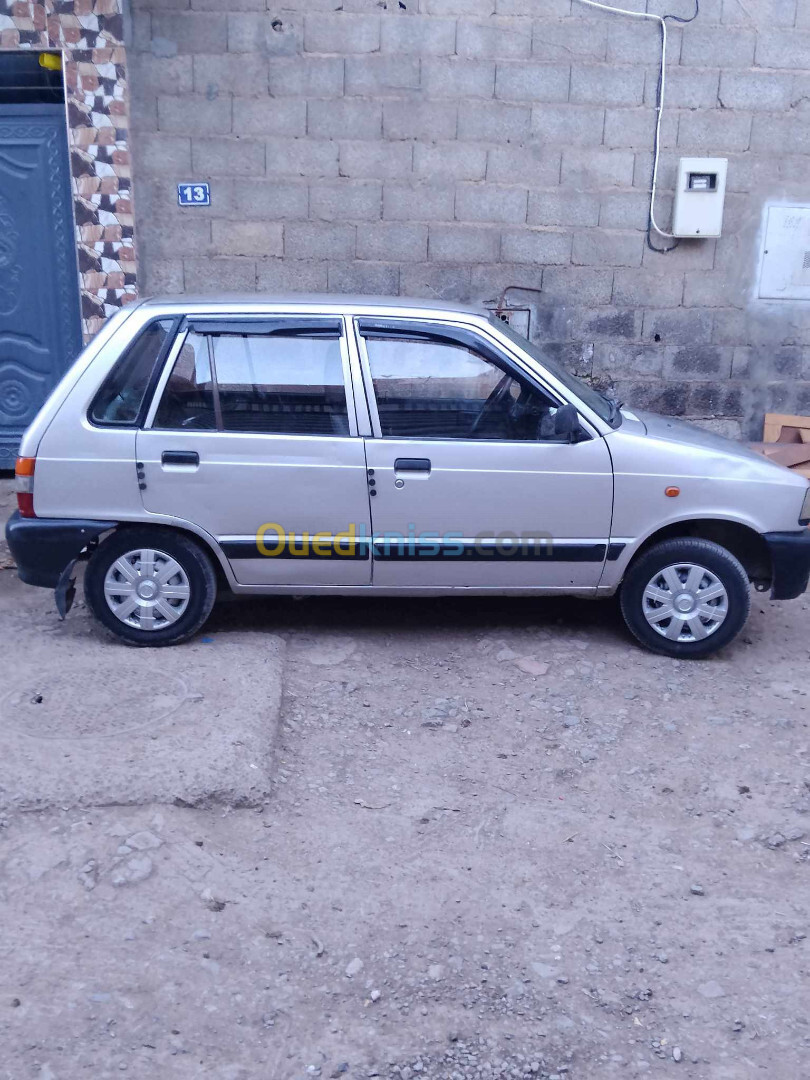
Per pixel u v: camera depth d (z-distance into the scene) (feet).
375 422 17.11
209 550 17.66
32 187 27.50
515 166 27.71
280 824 13.34
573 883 12.42
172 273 27.91
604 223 28.22
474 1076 9.61
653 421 19.36
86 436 16.96
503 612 20.45
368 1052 9.85
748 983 10.85
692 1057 9.87
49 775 13.48
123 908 11.64
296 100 27.02
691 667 18.06
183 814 13.26
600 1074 9.66
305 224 27.78
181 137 27.07
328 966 10.96
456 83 27.12
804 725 16.21
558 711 16.42
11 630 18.66
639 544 17.60
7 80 26.94
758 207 28.35
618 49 27.22
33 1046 9.73
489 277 28.37
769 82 27.63
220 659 17.28
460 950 11.25
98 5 25.75
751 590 22.47
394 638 19.04
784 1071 9.72
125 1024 10.05
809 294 28.84
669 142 27.81
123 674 16.56
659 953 11.27
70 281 28.09
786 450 27.76
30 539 17.11
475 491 17.15
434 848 13.00
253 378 17.11
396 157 27.50
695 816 13.83
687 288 28.78
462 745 15.40
